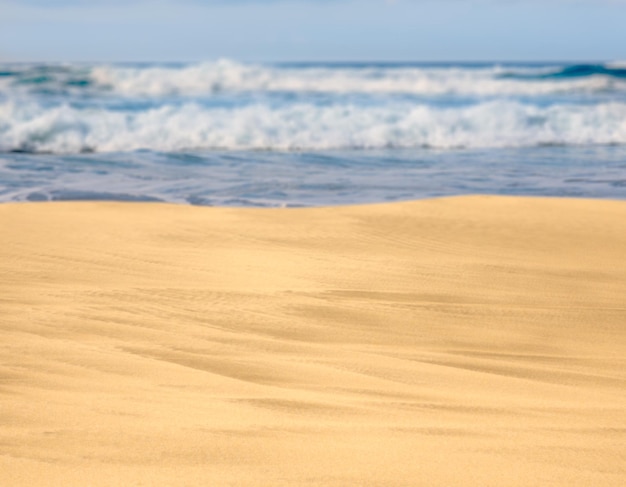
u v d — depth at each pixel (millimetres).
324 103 29094
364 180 15680
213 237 8898
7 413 3615
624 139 24188
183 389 4211
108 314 5871
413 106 25719
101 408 3758
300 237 9016
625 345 5867
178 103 28000
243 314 6098
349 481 2893
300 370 4746
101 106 26672
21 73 33375
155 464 3023
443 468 3064
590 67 41625
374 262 8031
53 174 15742
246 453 3168
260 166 17625
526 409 4070
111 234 8922
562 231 9688
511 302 6852
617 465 3197
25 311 5848
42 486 2791
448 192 14367
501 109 24688
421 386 4520
